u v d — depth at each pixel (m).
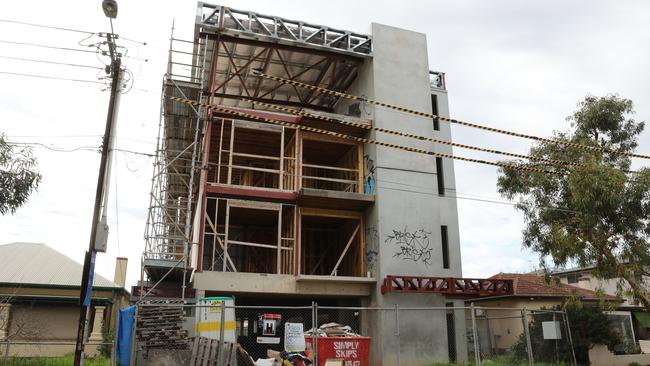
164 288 19.98
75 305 26.44
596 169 19.22
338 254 26.91
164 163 24.14
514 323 28.44
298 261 22.02
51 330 25.67
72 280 28.12
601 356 24.73
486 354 24.34
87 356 22.64
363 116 25.06
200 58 24.98
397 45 25.95
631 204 18.84
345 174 26.22
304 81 28.84
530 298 28.83
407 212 23.42
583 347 24.44
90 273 12.21
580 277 38.44
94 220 12.59
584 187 19.09
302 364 15.47
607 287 37.12
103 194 12.86
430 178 24.36
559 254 20.16
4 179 14.74
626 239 19.47
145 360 13.91
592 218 19.31
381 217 22.84
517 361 20.66
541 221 21.45
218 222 26.30
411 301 22.08
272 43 24.27
